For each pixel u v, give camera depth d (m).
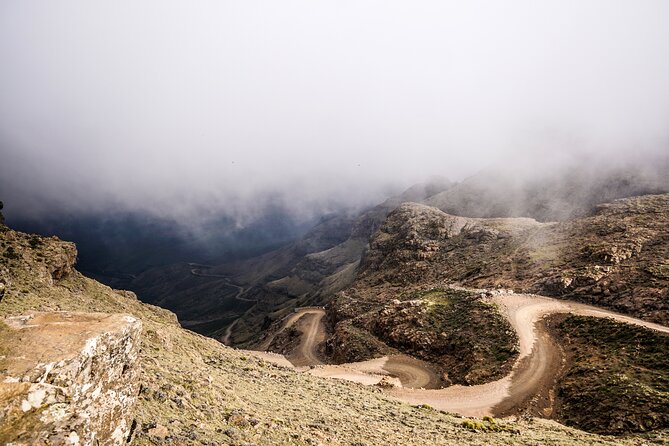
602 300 80.12
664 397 42.19
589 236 110.69
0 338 8.44
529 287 94.94
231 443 14.06
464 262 143.00
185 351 32.22
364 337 96.81
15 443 6.77
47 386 7.72
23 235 53.25
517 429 35.41
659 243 92.50
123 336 9.96
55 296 43.81
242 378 31.16
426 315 89.88
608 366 53.09
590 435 36.50
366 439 21.69
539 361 60.94
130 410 10.10
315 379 47.31
